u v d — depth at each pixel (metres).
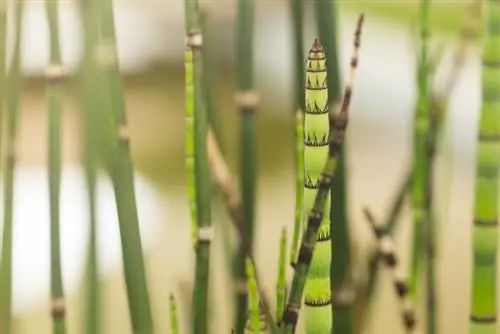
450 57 0.68
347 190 0.52
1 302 0.53
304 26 0.53
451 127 0.60
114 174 0.48
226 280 0.62
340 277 0.51
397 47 1.37
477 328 0.46
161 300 0.72
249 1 0.55
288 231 0.82
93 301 0.56
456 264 0.88
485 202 0.46
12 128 0.53
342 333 0.52
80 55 0.53
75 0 0.54
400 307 0.54
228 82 0.87
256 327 0.44
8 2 0.54
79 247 0.82
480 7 0.54
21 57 0.53
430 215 0.55
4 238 0.53
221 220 0.56
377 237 0.52
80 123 0.55
